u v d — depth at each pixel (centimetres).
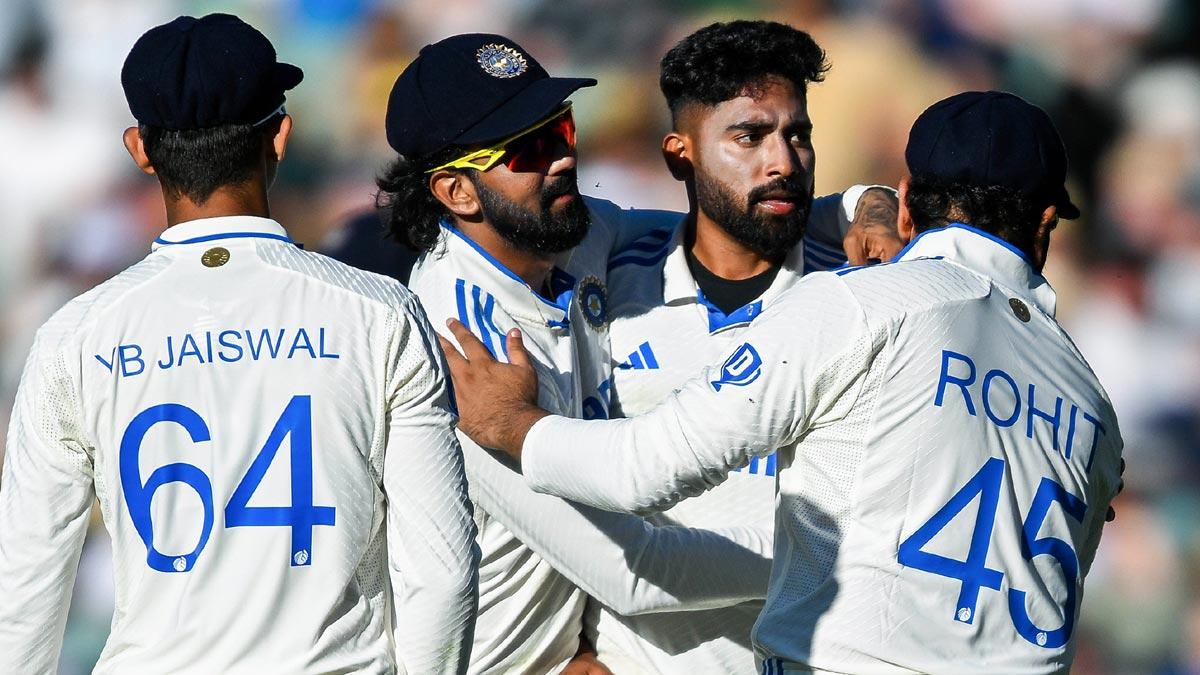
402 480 885
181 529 858
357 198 2950
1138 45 3144
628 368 1191
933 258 962
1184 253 3011
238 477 860
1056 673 919
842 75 2864
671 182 2827
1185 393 2822
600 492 962
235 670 848
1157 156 3088
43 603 873
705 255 1205
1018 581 910
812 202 1212
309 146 3009
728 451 921
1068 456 945
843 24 2961
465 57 1106
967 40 3020
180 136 891
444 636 885
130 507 862
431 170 1106
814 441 923
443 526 886
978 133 963
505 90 1087
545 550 1078
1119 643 2498
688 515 1158
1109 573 2550
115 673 860
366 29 3083
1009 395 927
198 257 891
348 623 874
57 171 3014
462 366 1053
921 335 909
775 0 2994
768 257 1194
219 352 872
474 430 1041
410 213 1135
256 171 912
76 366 870
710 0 3005
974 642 897
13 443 881
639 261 1227
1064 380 958
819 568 917
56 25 3103
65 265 2952
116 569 873
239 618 852
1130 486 2716
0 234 2970
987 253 960
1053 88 3088
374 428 884
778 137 1160
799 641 914
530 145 1084
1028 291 970
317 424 870
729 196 1164
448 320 1074
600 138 2900
